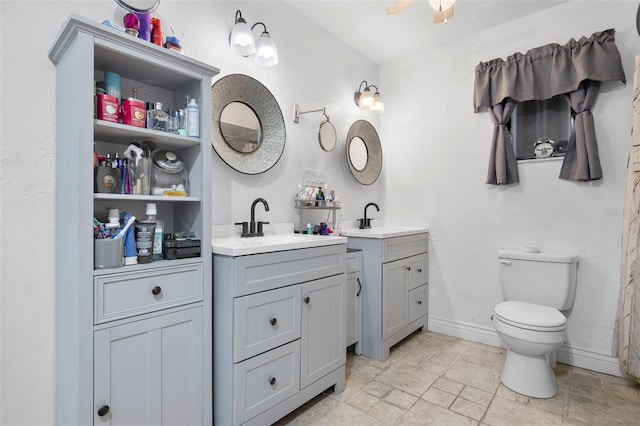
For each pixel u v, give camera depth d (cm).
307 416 164
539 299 217
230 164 188
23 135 120
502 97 237
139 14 131
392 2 223
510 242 245
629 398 180
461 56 268
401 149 303
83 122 107
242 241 168
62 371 119
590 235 215
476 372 209
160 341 125
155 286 124
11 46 118
